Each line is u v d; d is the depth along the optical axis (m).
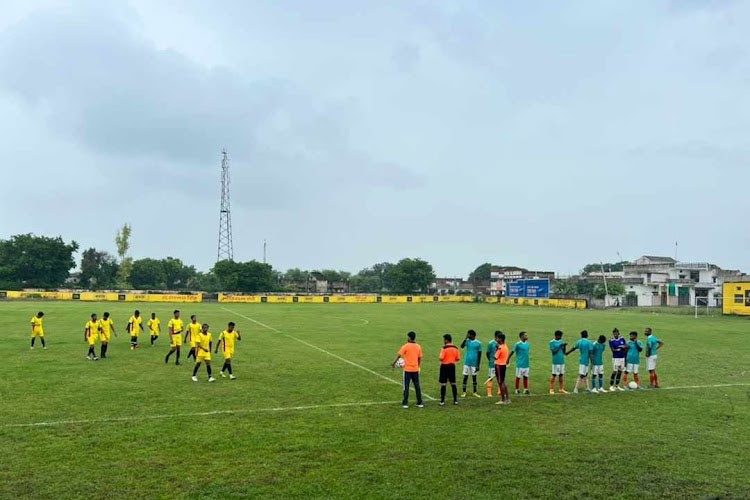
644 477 9.97
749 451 11.57
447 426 13.21
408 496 8.88
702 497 9.11
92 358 23.23
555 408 15.48
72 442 11.37
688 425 13.70
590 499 8.95
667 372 22.14
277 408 14.80
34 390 16.52
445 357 15.70
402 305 84.81
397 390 17.61
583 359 17.89
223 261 116.12
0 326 36.78
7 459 10.28
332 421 13.51
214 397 16.05
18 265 100.62
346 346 28.86
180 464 10.17
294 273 154.75
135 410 14.24
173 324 22.48
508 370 22.22
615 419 14.25
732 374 21.72
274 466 10.13
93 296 79.75
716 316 59.56
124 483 9.20
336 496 8.82
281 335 34.31
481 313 61.56
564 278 121.12
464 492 9.10
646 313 65.56
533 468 10.32
